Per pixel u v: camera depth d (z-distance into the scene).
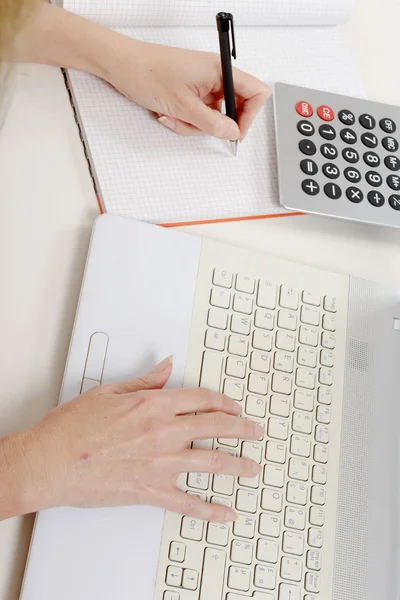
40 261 0.62
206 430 0.57
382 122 0.76
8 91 0.65
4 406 0.58
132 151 0.69
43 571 0.52
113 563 0.54
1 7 0.47
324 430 0.63
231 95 0.69
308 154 0.72
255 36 0.80
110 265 0.61
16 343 0.59
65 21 0.68
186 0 0.74
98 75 0.70
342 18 0.82
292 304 0.65
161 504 0.55
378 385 0.66
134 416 0.55
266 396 0.62
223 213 0.69
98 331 0.60
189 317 0.62
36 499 0.52
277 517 0.59
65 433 0.54
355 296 0.68
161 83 0.69
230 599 0.56
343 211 0.70
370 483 0.63
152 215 0.67
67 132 0.69
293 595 0.57
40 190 0.65
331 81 0.79
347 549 0.60
